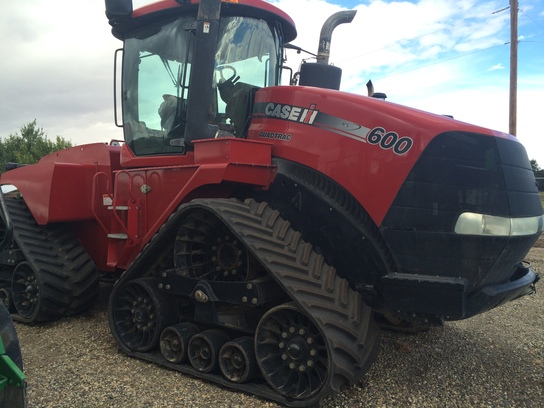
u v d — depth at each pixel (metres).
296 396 2.96
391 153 3.05
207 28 3.66
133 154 4.41
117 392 3.18
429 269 2.98
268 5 4.09
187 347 3.50
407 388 3.30
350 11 4.74
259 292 3.13
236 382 3.20
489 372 3.61
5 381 2.08
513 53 18.83
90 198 4.88
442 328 4.64
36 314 4.54
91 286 4.82
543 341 4.34
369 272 3.13
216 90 3.91
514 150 3.16
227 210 3.25
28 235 4.74
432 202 2.95
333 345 2.81
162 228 3.57
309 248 3.26
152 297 3.67
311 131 3.39
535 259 8.91
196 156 3.59
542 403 3.12
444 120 3.09
